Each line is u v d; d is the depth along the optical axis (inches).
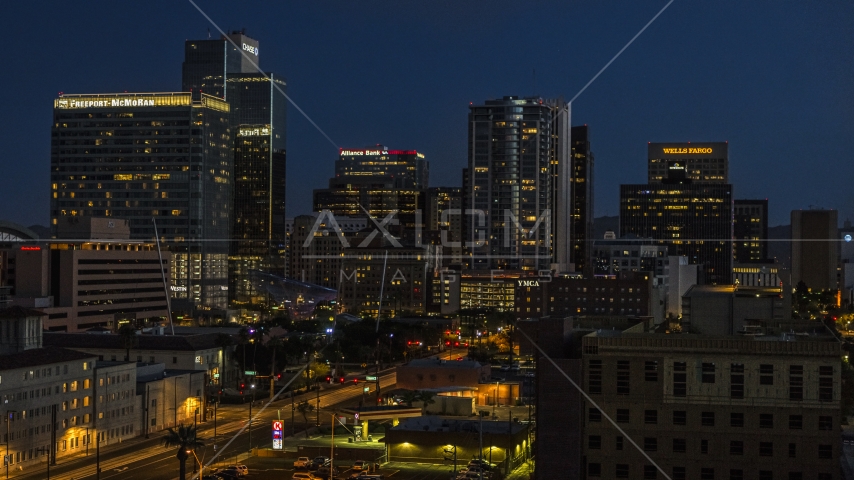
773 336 5442.9
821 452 4832.7
